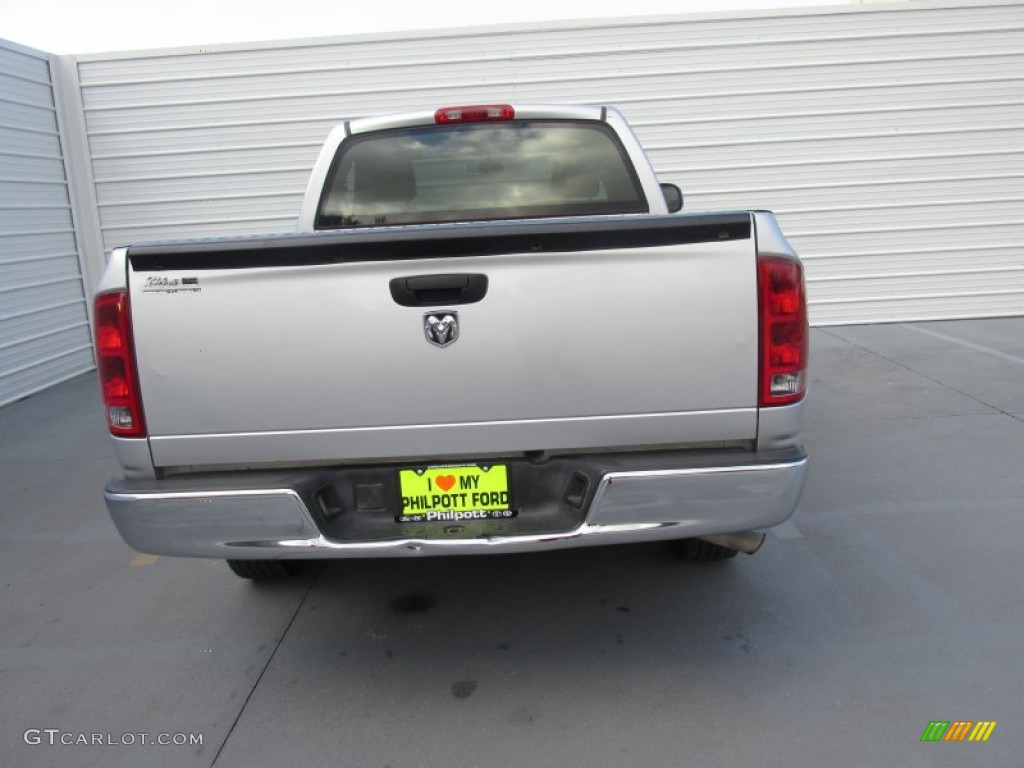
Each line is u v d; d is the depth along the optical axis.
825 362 6.65
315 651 2.82
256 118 7.83
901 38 7.58
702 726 2.32
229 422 2.22
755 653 2.67
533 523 2.30
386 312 2.16
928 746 2.19
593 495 2.21
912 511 3.72
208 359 2.18
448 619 2.98
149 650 2.87
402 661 2.73
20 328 7.00
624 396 2.20
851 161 7.85
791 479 2.20
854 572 3.18
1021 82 7.63
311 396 2.20
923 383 5.83
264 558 2.26
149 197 8.00
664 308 2.16
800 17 7.55
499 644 2.80
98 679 2.70
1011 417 4.97
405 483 2.32
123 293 2.16
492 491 2.33
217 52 7.70
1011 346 6.82
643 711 2.40
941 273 8.09
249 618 3.06
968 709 2.34
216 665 2.75
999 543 3.37
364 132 3.44
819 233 8.02
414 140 3.44
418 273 2.14
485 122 3.41
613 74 7.69
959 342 7.09
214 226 8.06
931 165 7.84
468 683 2.58
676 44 7.61
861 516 3.70
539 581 3.23
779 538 3.52
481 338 2.17
